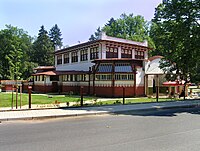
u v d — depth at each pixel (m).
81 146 7.01
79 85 35.03
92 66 33.72
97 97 29.02
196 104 21.03
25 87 43.72
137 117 13.59
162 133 8.98
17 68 31.30
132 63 30.50
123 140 7.80
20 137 8.20
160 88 33.56
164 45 29.41
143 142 7.54
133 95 30.03
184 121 12.09
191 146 7.06
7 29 71.38
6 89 37.59
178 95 32.03
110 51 35.44
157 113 15.68
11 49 65.50
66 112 14.39
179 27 24.23
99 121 11.98
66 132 9.10
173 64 29.97
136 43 39.53
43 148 6.79
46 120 12.25
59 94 33.69
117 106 18.34
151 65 32.09
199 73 30.88
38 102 20.45
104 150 6.59
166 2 25.97
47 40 83.69
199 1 23.66
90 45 36.56
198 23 24.88
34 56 80.06
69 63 43.53
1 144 7.23
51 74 37.84
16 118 12.14
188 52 25.86
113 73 29.50
